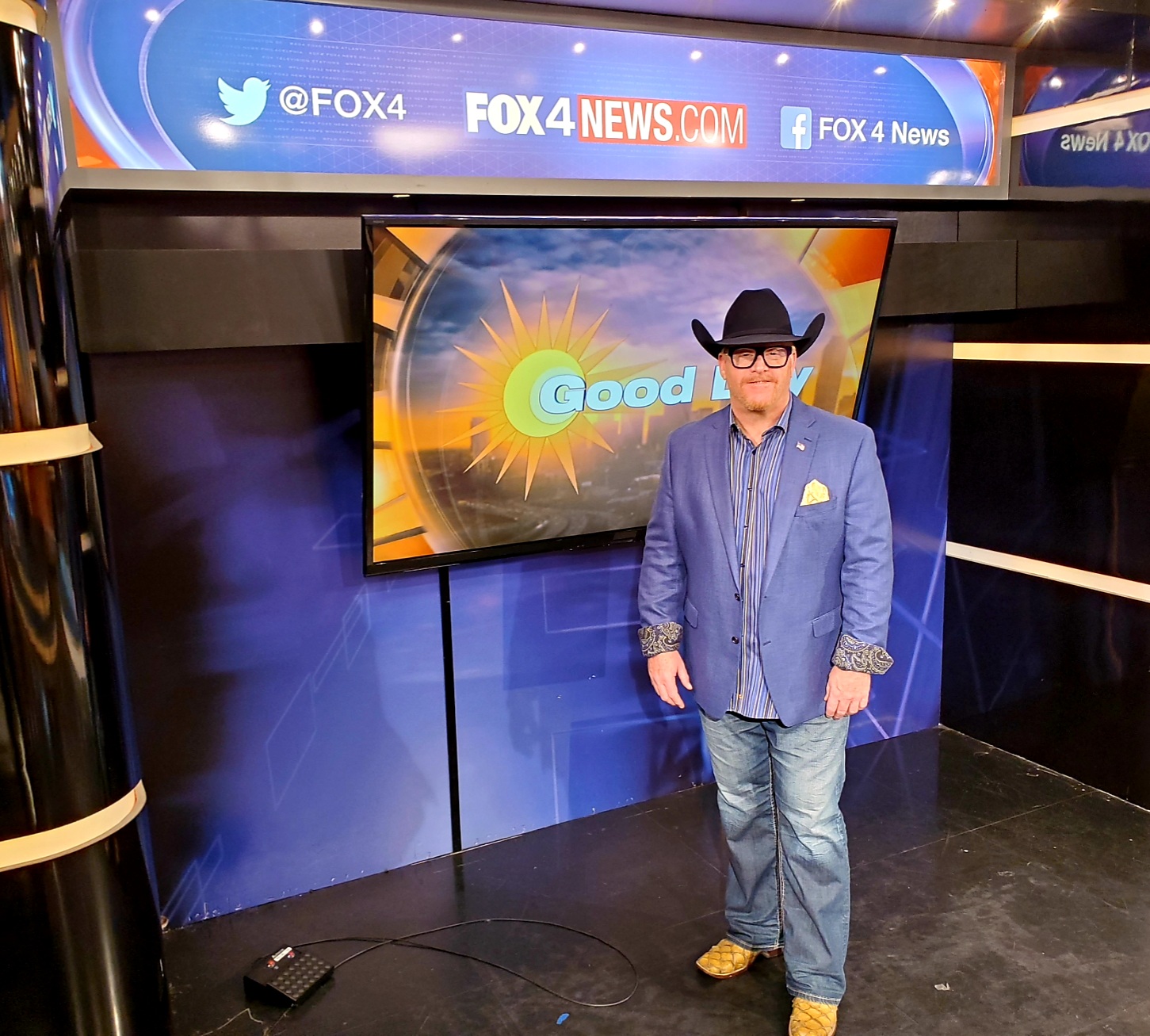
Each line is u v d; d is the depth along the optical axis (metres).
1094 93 2.85
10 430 1.69
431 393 2.35
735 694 2.04
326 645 2.61
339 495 2.55
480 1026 2.16
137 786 2.01
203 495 2.41
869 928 2.44
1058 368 3.05
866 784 3.21
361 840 2.74
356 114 2.30
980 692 3.49
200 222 2.27
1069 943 2.36
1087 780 3.15
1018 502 3.24
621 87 2.58
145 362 2.30
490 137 2.45
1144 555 2.88
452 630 2.75
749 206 2.86
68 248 1.90
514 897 2.64
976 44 3.03
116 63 2.07
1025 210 3.14
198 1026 2.19
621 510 2.79
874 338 2.90
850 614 1.96
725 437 2.04
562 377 2.50
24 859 1.80
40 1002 1.85
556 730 2.96
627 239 2.39
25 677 1.75
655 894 2.63
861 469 1.95
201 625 2.46
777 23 2.72
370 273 2.13
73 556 1.79
